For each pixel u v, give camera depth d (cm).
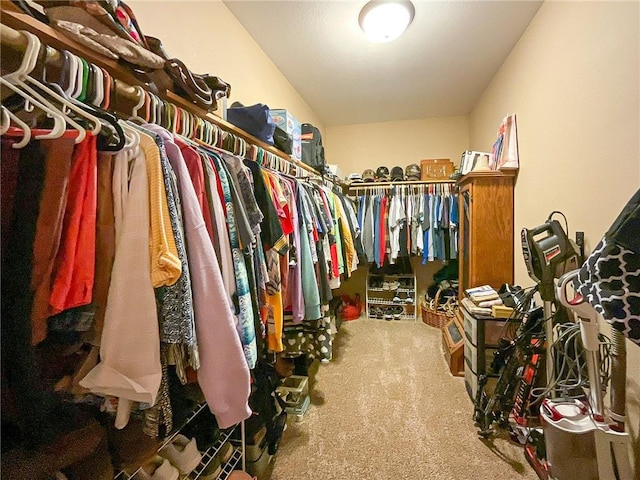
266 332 138
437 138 415
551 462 126
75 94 75
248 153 155
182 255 72
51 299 59
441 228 353
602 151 146
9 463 59
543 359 175
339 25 224
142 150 71
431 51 258
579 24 163
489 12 211
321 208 212
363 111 393
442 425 186
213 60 192
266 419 153
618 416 120
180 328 71
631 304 82
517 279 248
